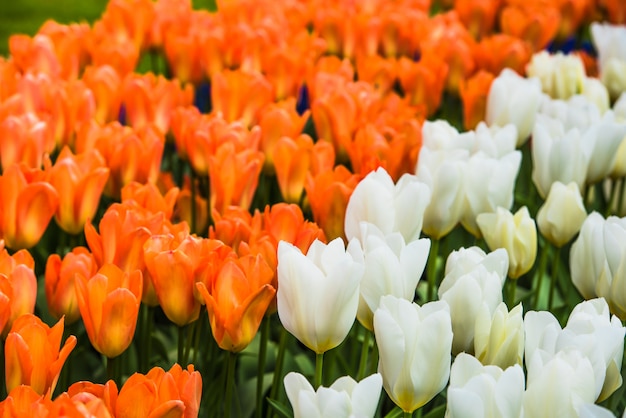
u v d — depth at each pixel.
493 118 1.77
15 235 1.52
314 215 1.58
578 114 1.72
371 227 1.38
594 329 1.29
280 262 1.33
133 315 1.38
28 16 4.79
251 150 1.62
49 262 1.44
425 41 2.27
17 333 1.31
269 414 1.51
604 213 1.88
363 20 2.30
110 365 1.40
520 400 1.24
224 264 1.37
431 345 1.28
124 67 1.99
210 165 1.60
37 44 1.93
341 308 1.33
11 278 1.39
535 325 1.32
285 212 1.46
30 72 1.82
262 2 2.43
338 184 1.54
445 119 2.25
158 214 1.47
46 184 1.50
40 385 1.32
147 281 1.46
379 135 1.68
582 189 1.67
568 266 1.85
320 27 2.37
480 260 1.38
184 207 1.74
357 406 1.24
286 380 1.26
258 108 1.84
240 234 1.49
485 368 1.26
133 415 1.26
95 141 1.70
